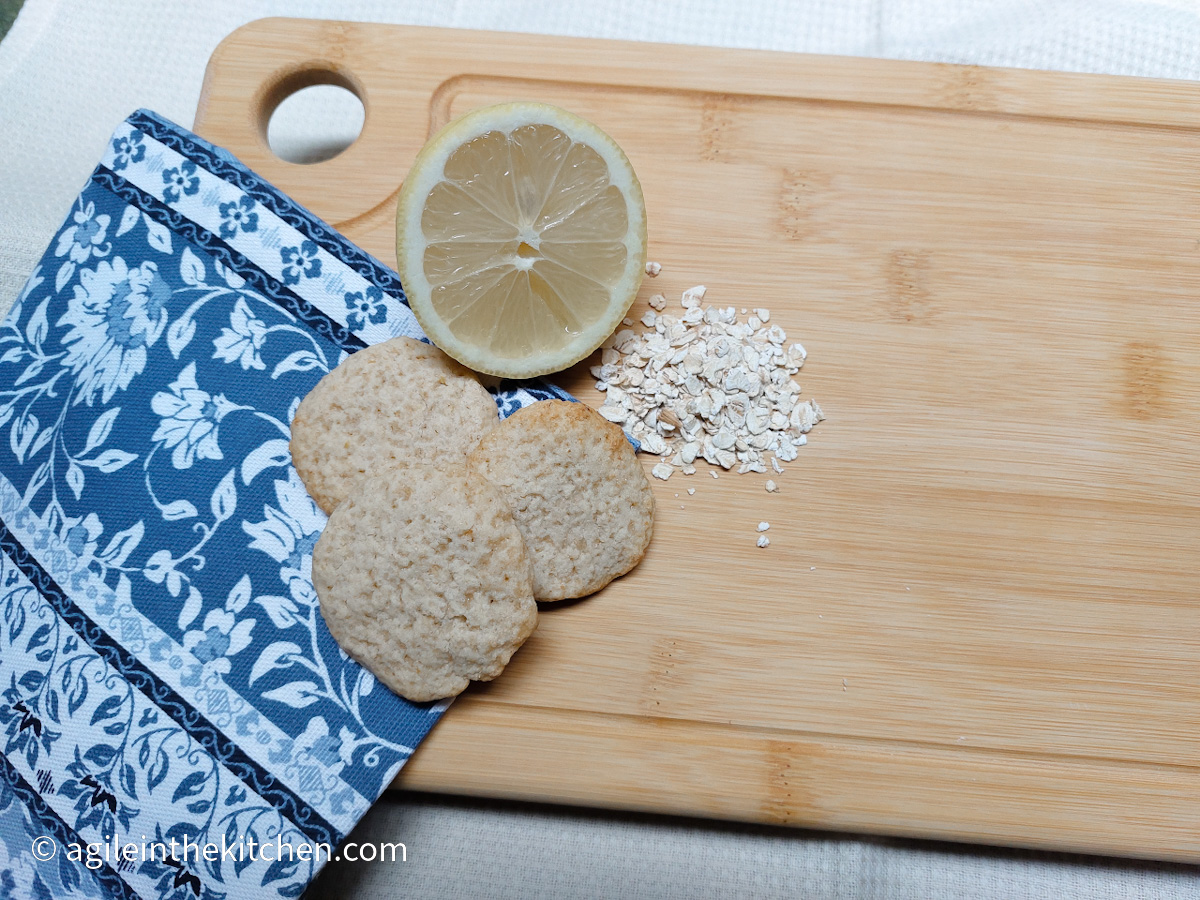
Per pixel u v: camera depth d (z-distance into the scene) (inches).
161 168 10.0
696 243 10.3
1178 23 12.2
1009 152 10.5
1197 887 9.7
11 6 12.5
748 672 9.3
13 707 8.8
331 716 8.8
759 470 9.7
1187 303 10.1
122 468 9.3
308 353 9.7
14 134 12.1
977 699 9.3
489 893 9.8
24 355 9.7
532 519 9.0
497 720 9.2
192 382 9.5
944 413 9.8
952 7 12.6
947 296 10.1
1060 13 12.4
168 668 8.8
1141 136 10.5
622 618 9.4
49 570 9.1
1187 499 9.7
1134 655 9.4
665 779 9.1
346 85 11.1
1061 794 9.1
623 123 10.6
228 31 12.6
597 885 9.8
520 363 9.4
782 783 9.1
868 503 9.7
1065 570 9.5
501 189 9.1
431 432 9.2
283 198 10.0
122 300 9.8
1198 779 9.1
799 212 10.3
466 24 12.6
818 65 10.6
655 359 9.9
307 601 9.0
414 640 8.6
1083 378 9.9
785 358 10.0
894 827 9.0
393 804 10.0
